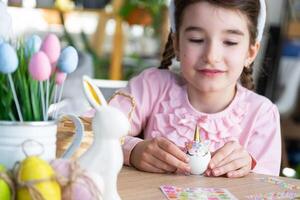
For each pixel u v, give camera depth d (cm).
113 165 69
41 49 71
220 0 103
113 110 70
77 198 61
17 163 63
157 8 300
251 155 110
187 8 108
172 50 128
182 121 115
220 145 113
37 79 68
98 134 69
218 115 115
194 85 111
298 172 224
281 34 297
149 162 96
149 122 121
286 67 330
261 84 201
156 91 122
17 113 72
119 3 302
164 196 80
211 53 105
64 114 80
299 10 331
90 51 313
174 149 96
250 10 108
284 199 82
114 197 70
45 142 71
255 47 117
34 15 283
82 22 342
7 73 68
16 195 60
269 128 118
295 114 335
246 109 118
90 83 73
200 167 95
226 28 104
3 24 85
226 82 109
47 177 59
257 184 92
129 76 331
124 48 354
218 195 82
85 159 69
